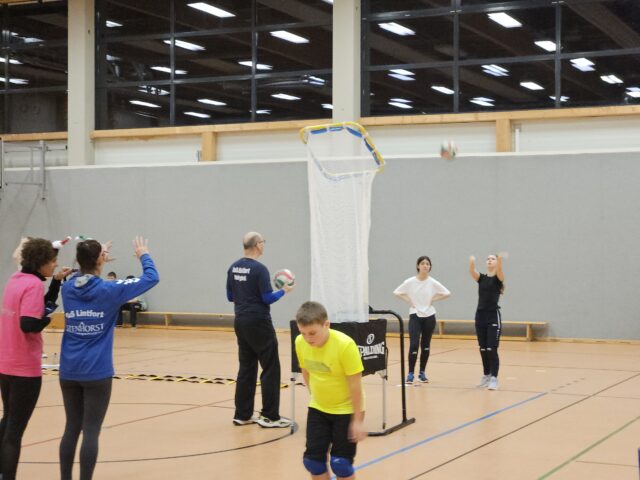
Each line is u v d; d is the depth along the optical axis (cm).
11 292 587
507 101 1970
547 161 1875
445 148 1235
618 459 700
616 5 1891
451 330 1945
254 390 879
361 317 815
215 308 2128
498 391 1105
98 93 2294
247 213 2105
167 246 2170
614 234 1825
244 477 647
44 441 789
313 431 531
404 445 762
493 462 691
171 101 2231
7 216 2286
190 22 2222
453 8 2008
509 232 1898
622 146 1872
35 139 2331
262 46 2164
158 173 2178
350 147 896
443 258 1944
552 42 1934
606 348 1703
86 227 2230
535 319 1873
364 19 2077
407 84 2045
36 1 2331
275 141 2134
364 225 833
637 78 1872
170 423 884
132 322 2170
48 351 1617
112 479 646
